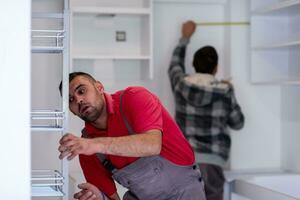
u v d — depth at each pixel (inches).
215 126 168.9
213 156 168.4
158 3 182.2
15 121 68.6
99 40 177.5
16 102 68.6
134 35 179.9
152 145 86.7
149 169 103.4
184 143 106.4
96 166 108.8
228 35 185.5
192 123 169.2
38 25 129.5
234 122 171.3
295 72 181.6
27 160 68.9
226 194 171.2
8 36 68.2
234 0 183.9
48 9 132.2
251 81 184.7
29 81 68.7
